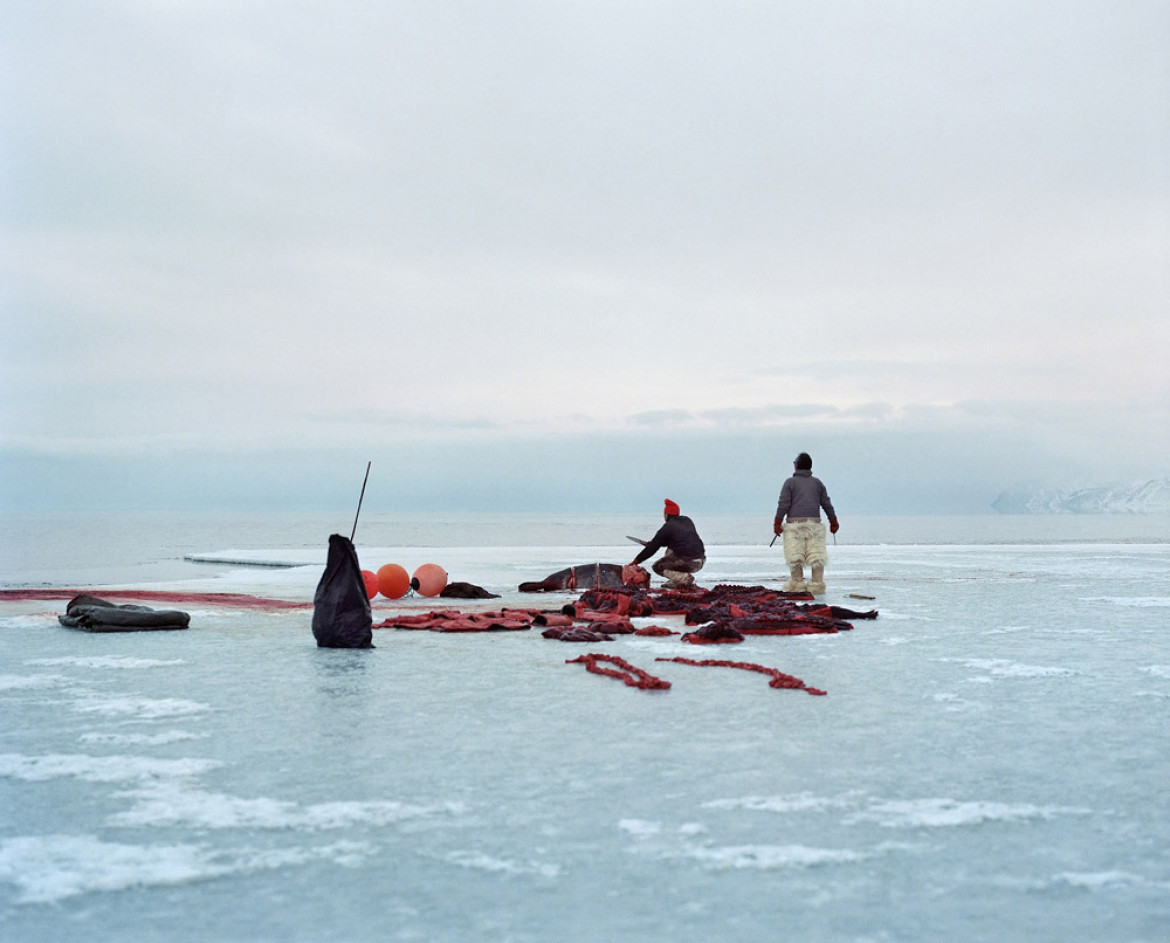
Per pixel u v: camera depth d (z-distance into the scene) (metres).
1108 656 7.62
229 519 138.62
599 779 4.12
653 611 10.87
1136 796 3.91
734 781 4.09
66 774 4.19
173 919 2.74
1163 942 2.59
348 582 8.27
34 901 2.86
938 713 5.48
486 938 2.61
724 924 2.70
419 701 5.84
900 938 2.61
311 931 2.66
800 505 13.25
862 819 3.60
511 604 12.73
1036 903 2.85
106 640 8.69
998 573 18.03
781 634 8.91
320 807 3.73
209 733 4.97
